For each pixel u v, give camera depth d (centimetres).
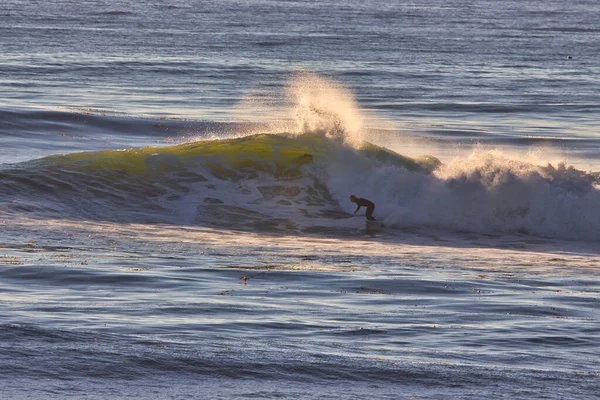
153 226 5841
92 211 6094
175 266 4225
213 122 12350
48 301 3209
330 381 2239
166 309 3136
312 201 6662
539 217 6259
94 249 4803
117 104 14162
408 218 6322
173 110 13800
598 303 3572
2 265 3978
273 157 7144
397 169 6781
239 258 4675
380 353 2569
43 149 9519
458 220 6319
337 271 4272
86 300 3269
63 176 6638
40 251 4612
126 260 4366
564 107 15550
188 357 2377
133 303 3241
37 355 2294
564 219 6216
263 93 16925
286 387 2170
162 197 6488
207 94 16338
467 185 6425
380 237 5916
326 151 7244
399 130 12006
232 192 6681
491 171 6550
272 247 5259
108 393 2045
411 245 5625
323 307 3325
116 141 10456
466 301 3544
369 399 2098
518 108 15262
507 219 6309
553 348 2738
